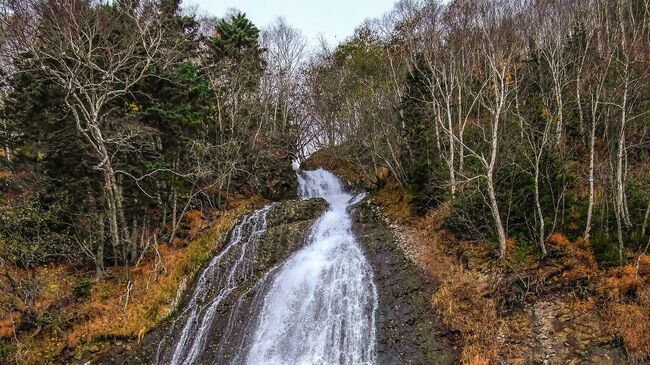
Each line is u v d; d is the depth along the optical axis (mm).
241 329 16844
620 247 13852
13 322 15906
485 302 14414
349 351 15125
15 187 21062
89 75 20578
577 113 21750
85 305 17359
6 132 21969
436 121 22094
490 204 17016
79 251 19344
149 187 22328
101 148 18797
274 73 38656
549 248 15203
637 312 12430
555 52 22516
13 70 21125
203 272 19656
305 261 19641
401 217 21500
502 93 16656
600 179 16984
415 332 14586
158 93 22141
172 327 16984
